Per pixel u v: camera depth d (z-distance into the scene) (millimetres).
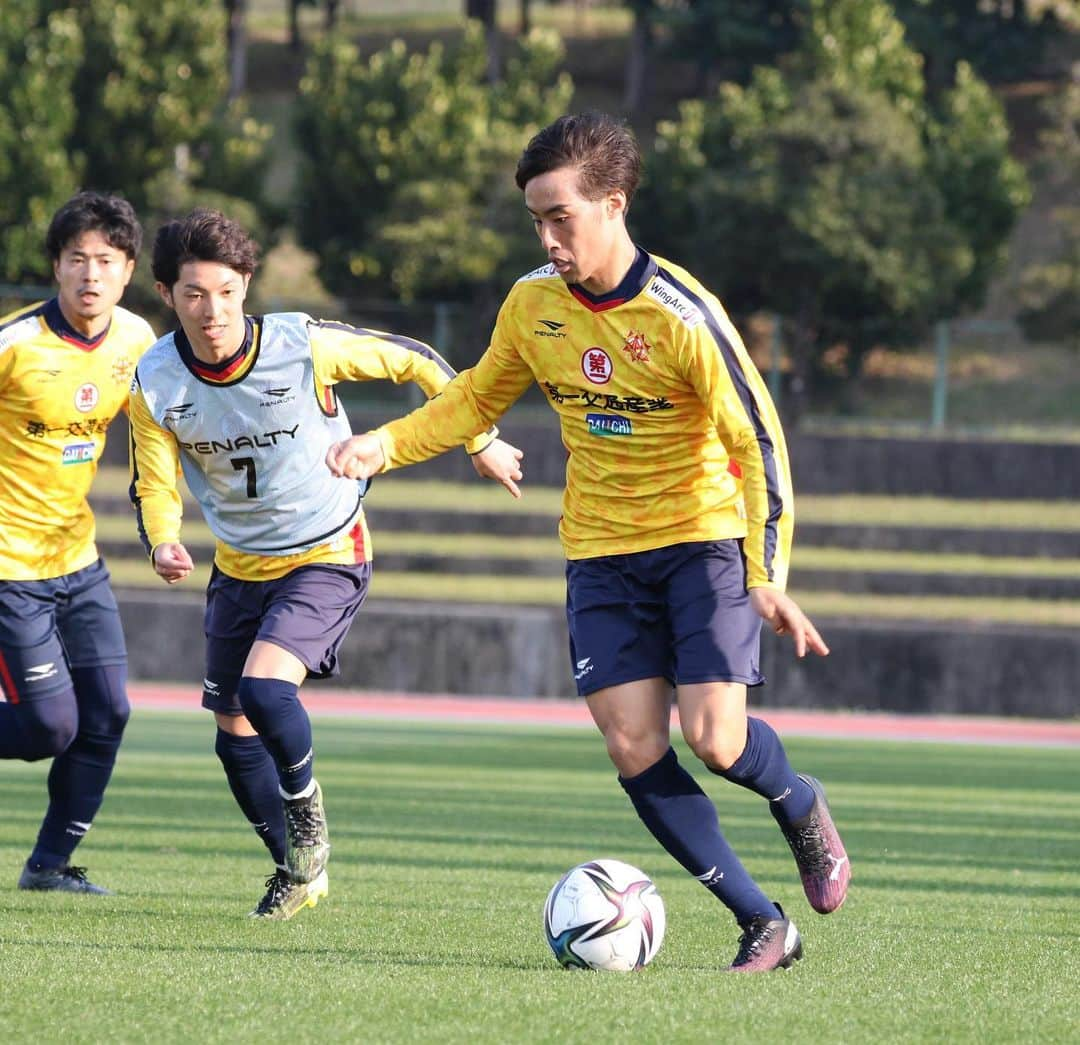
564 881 15352
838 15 137125
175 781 37031
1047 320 121500
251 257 17484
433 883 22031
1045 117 171000
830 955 16234
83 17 135625
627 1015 12523
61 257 19281
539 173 14414
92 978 13914
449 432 16281
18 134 128500
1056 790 40406
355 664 71625
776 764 15336
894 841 28719
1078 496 103000
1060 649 67000
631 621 15406
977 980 14805
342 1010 12633
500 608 73250
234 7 192375
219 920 18062
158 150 135125
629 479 15414
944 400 114688
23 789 34875
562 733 55312
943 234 118062
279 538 18406
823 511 100000
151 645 71438
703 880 15383
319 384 18203
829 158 119188
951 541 92938
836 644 68125
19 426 19688
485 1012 12578
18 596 19891
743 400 14766
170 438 18406
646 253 15117
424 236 124312
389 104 136500
